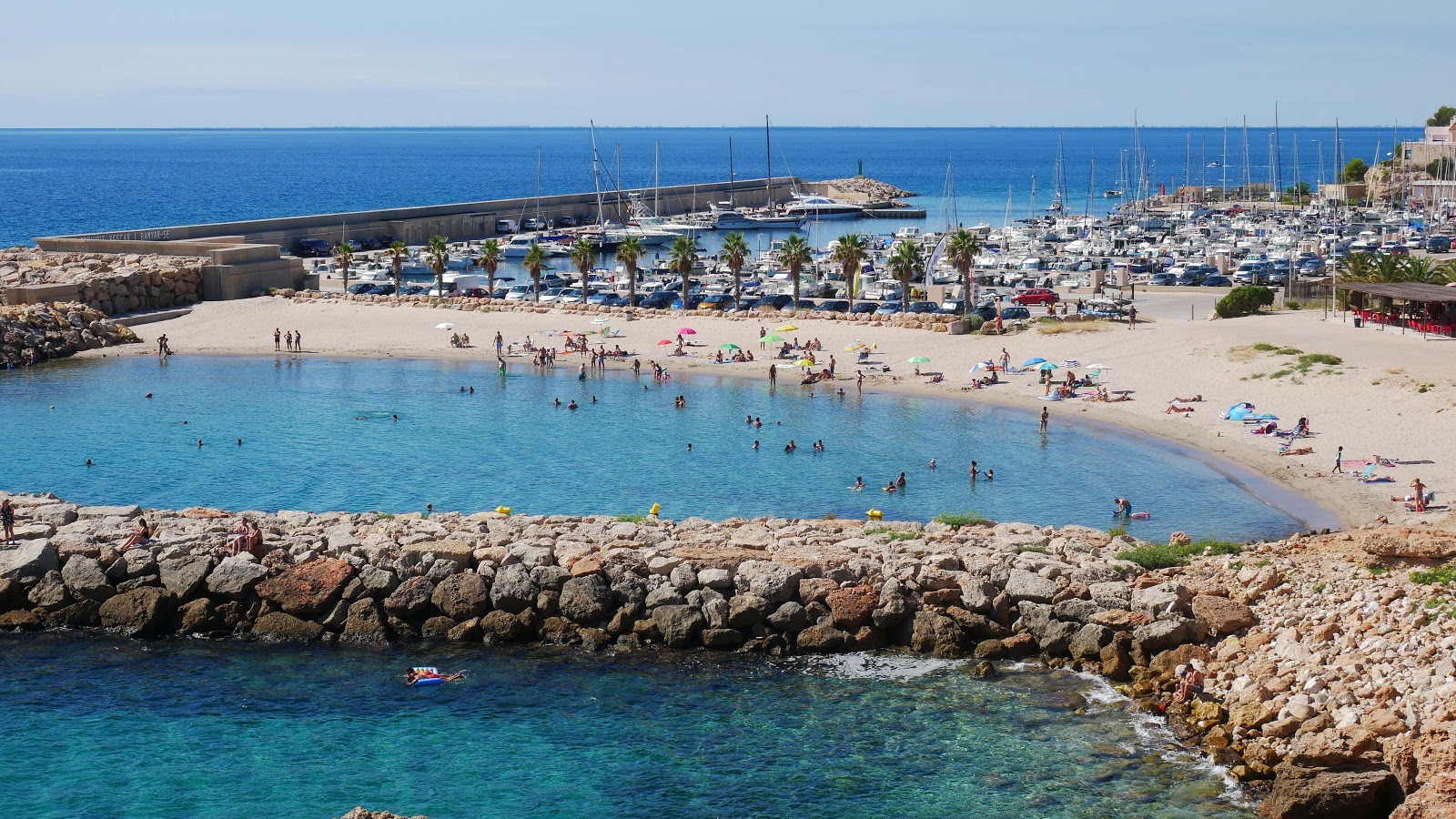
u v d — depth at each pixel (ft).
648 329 397.19
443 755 127.34
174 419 284.61
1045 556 160.76
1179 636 142.61
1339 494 216.13
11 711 135.85
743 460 248.93
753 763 125.49
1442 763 107.04
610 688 141.90
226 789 120.78
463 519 182.39
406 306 433.48
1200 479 231.71
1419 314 322.34
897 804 117.91
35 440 262.06
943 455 253.65
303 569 158.10
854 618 151.02
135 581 158.51
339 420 285.43
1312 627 136.77
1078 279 501.15
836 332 380.99
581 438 268.62
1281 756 119.44
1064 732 130.31
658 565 156.35
